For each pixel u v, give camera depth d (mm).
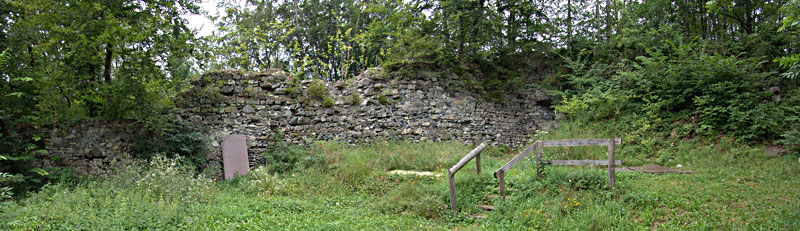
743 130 11688
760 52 14422
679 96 13344
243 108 12812
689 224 5645
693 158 10891
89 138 11156
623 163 11102
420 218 6988
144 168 10180
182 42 12461
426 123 14883
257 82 13227
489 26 16688
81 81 11945
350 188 9461
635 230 5574
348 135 13883
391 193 8375
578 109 15508
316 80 14109
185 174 9375
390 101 14633
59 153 10859
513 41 18375
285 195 9219
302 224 6367
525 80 17844
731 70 12672
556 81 17625
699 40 15922
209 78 12625
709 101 12578
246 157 12203
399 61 14859
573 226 5781
